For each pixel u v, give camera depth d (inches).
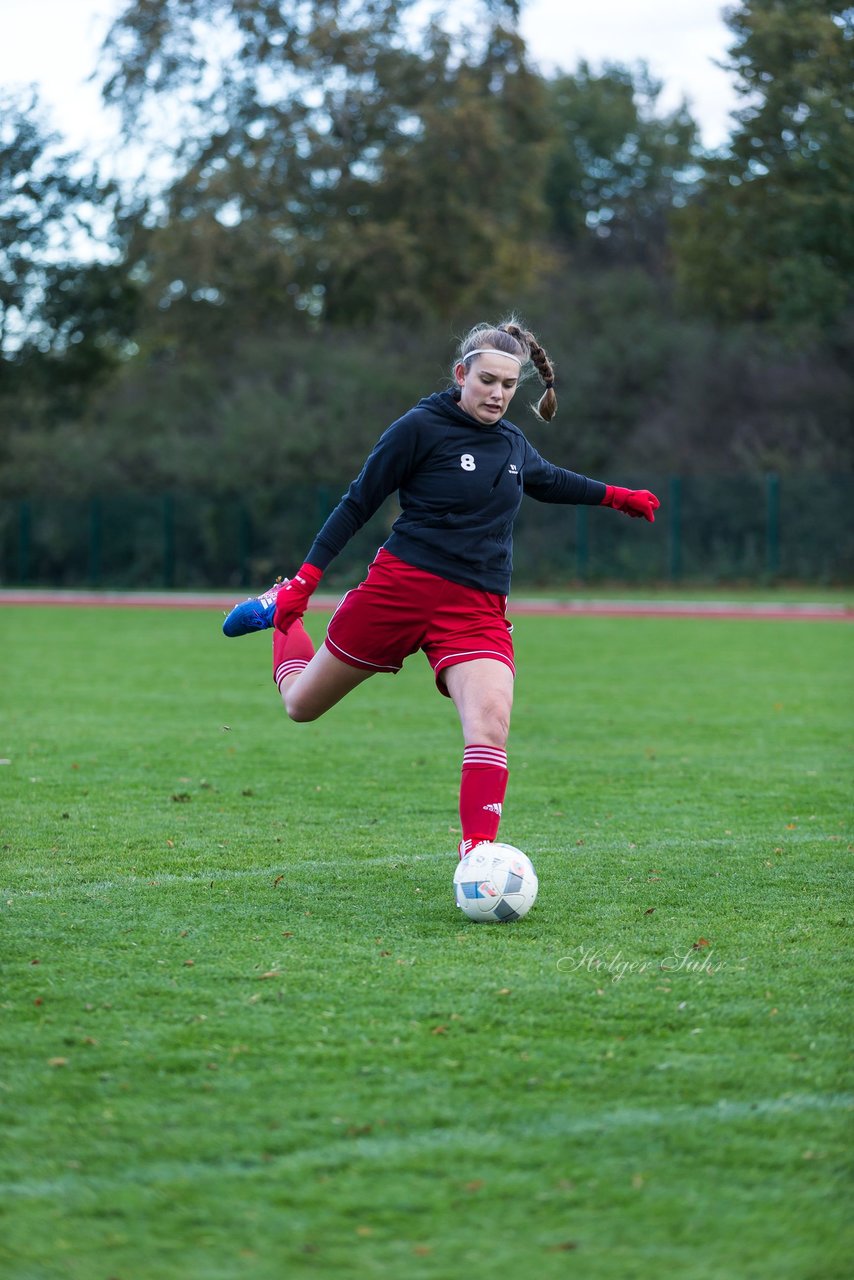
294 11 2647.6
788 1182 195.3
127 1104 220.1
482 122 2583.7
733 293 2824.8
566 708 800.3
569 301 3186.5
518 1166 199.6
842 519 2340.1
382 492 346.6
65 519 2640.3
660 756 617.3
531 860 403.9
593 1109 218.5
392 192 2679.6
